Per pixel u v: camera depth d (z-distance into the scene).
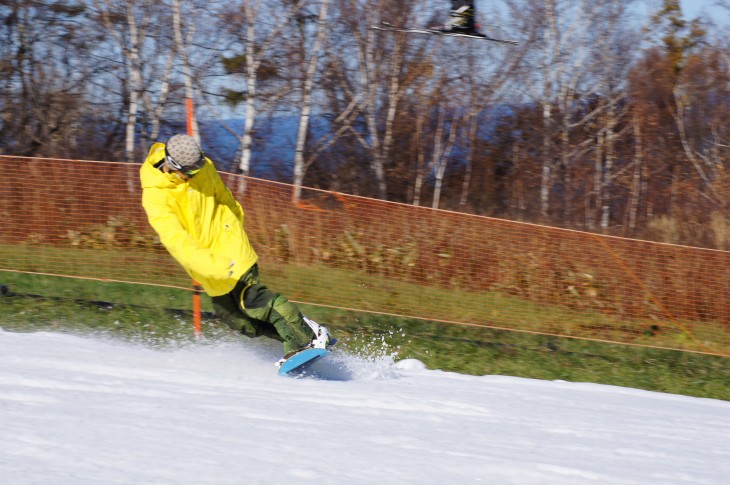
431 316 14.68
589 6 34.69
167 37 28.38
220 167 28.84
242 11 27.80
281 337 9.02
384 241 15.07
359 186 29.52
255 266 8.82
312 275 14.48
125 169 15.27
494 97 32.03
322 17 27.70
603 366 13.73
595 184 31.89
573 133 33.91
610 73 34.91
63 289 13.94
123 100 29.44
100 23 29.00
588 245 16.03
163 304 13.64
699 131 35.31
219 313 9.00
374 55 29.66
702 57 35.97
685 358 14.98
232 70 28.81
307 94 27.70
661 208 32.06
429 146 31.45
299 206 14.59
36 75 29.03
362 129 30.69
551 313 15.60
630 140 35.28
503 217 29.73
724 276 16.67
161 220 8.39
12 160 15.21
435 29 20.00
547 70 32.97
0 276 14.24
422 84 30.72
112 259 14.83
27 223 15.14
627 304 16.06
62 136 28.62
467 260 15.43
